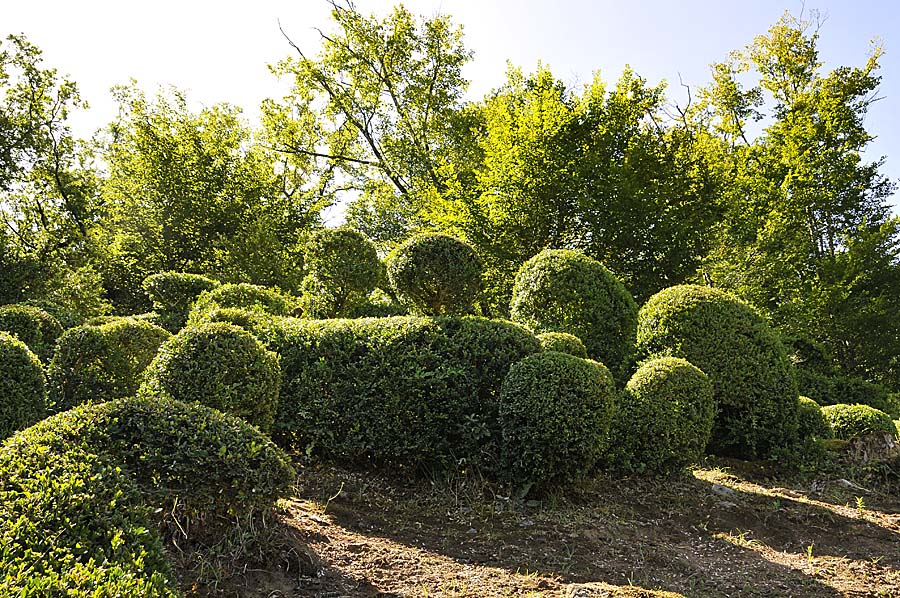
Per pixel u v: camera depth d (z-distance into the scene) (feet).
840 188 65.46
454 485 17.84
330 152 78.23
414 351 18.24
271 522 12.22
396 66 70.90
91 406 11.50
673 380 20.56
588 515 16.80
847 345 63.52
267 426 16.52
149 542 8.87
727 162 61.11
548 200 46.96
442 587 11.86
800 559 15.60
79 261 63.72
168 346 16.11
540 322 26.18
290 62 72.08
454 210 50.57
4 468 9.00
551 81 53.06
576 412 17.03
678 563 14.42
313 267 26.18
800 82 69.31
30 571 7.24
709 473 21.86
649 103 53.93
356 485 17.54
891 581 14.51
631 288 46.60
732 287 58.85
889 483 22.77
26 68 65.05
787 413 23.76
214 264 69.00
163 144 74.28
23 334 23.61
